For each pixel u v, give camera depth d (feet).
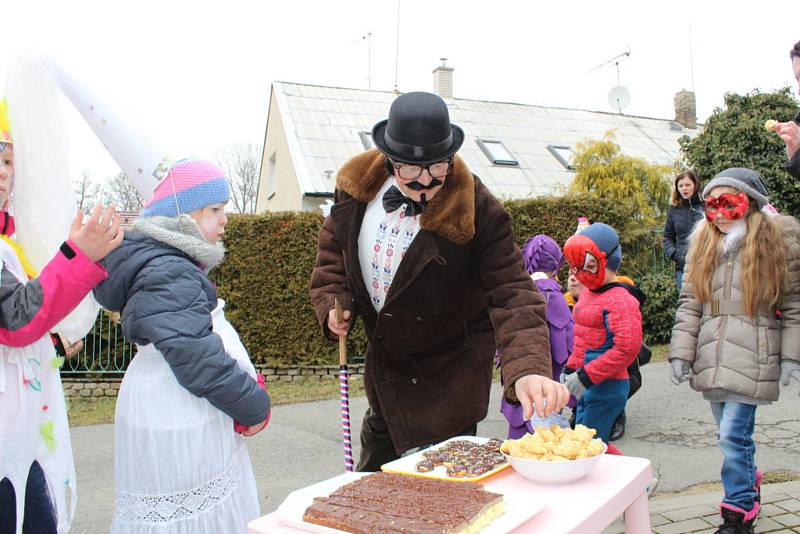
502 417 19.83
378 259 8.41
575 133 57.00
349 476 5.98
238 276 28.86
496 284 7.86
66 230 8.75
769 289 9.86
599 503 5.17
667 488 13.15
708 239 10.64
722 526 10.11
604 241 11.50
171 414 7.01
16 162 8.44
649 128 61.67
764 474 13.34
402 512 4.69
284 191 50.55
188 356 6.73
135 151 7.71
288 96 51.83
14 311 6.26
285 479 15.37
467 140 51.96
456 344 8.78
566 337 13.08
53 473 7.21
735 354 10.11
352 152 46.01
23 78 8.36
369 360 9.02
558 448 5.79
